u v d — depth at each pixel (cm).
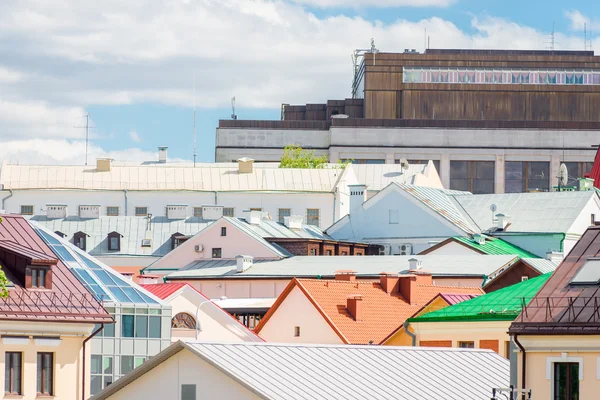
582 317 9550
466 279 17250
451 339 12594
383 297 15275
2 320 11319
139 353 13212
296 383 8738
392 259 18650
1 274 10056
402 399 9069
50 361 11562
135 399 8862
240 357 8850
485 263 17688
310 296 14800
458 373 9806
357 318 14838
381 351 9719
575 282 9875
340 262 19062
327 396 8712
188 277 19412
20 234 12381
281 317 14988
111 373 13112
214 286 19225
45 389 11506
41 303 11619
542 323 9594
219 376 8662
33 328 11456
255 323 16362
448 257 18175
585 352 9462
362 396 8881
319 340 14688
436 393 9375
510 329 9675
